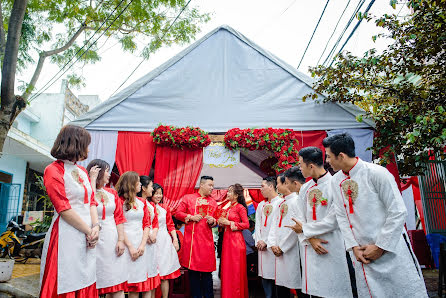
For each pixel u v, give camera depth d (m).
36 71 6.41
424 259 7.02
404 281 2.24
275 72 6.20
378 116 5.29
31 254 6.61
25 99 5.82
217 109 6.07
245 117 6.01
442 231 7.45
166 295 4.30
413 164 5.23
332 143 2.58
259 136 5.63
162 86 6.16
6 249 6.69
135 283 3.57
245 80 6.18
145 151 5.88
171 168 5.80
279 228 4.04
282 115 5.99
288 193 4.07
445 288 4.69
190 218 4.67
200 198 4.93
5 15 7.09
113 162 5.83
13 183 11.39
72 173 2.53
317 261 2.87
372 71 5.31
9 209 10.95
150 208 4.14
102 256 3.18
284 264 3.88
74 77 8.75
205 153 5.86
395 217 2.23
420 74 5.05
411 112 4.92
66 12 7.39
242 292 4.51
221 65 6.27
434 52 4.59
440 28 4.39
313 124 5.90
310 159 3.04
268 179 4.70
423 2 4.45
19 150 10.84
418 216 8.83
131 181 3.77
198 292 4.53
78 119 5.88
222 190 9.20
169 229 4.69
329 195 2.90
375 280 2.28
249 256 5.57
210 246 4.62
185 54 6.30
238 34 6.38
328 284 2.76
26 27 6.70
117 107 6.05
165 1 7.96
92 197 2.80
